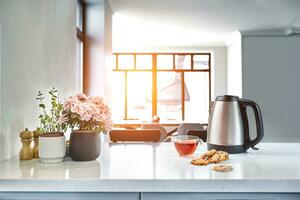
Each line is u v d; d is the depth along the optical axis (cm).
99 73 366
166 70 686
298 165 117
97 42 367
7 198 98
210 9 416
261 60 555
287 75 555
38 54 163
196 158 131
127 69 684
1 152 125
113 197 98
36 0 160
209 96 684
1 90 124
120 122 647
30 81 152
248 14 442
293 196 97
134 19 468
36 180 98
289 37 552
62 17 210
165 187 96
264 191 96
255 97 556
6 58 128
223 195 97
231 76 630
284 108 557
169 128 648
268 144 169
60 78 204
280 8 413
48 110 177
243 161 124
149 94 686
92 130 128
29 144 130
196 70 686
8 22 129
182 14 442
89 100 134
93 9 367
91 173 105
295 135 556
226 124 139
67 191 98
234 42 602
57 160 122
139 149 159
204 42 663
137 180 97
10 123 131
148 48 670
